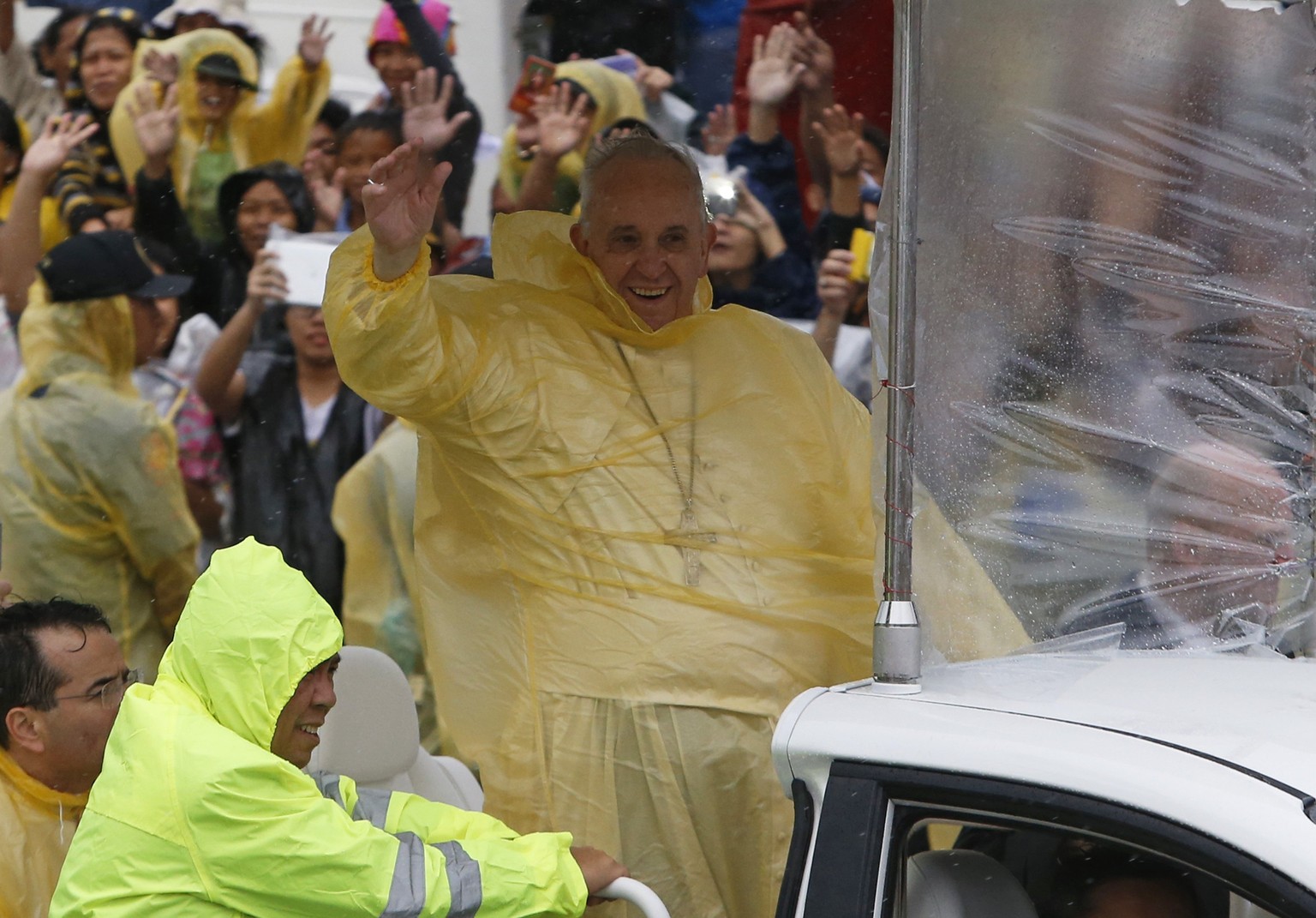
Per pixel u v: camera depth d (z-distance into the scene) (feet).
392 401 30.71
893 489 23.25
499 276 34.81
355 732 32.65
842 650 32.91
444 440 32.27
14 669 29.14
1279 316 29.53
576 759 31.81
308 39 55.98
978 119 27.61
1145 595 28.09
